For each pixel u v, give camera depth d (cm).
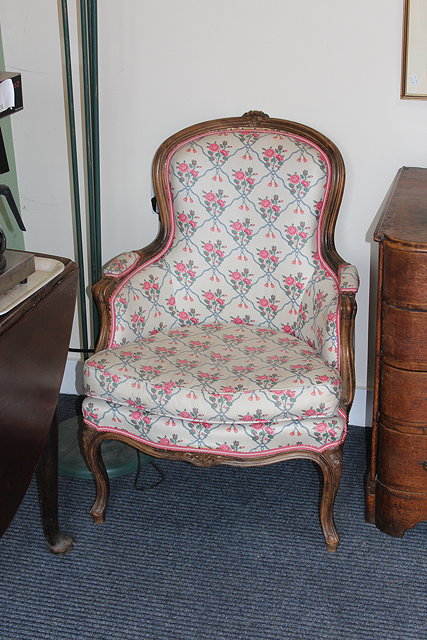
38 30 278
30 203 304
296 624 213
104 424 233
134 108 283
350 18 258
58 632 211
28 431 193
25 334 187
